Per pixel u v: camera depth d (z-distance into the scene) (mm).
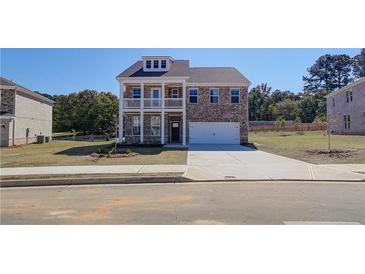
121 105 28016
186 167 14086
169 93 30953
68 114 58406
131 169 13383
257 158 17953
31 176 11734
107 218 6633
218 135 30172
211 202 8008
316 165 14992
